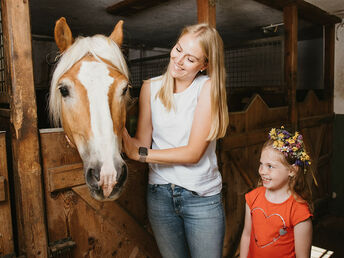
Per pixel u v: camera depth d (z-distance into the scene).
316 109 3.18
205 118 1.09
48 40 4.86
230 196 2.12
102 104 0.94
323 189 3.46
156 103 1.18
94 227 1.39
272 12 3.43
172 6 3.15
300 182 1.18
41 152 1.19
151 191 1.26
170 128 1.16
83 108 0.94
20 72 1.09
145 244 1.60
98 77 0.96
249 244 1.32
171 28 4.25
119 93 1.00
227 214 2.11
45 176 1.21
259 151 2.38
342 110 3.44
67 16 3.57
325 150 3.44
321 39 4.98
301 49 5.28
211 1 1.83
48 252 1.23
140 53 6.04
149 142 1.26
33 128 1.13
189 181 1.16
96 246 1.41
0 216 1.16
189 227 1.21
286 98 2.76
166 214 1.23
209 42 1.04
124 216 1.48
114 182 0.92
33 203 1.16
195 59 1.04
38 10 3.30
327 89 3.45
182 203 1.18
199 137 1.09
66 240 1.30
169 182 1.20
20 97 1.09
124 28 4.25
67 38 1.10
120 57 1.09
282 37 3.02
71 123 0.99
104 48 1.05
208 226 1.18
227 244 2.13
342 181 3.50
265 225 1.21
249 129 2.26
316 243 2.77
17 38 1.07
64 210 1.29
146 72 6.21
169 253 1.29
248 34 4.81
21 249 1.22
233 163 2.12
